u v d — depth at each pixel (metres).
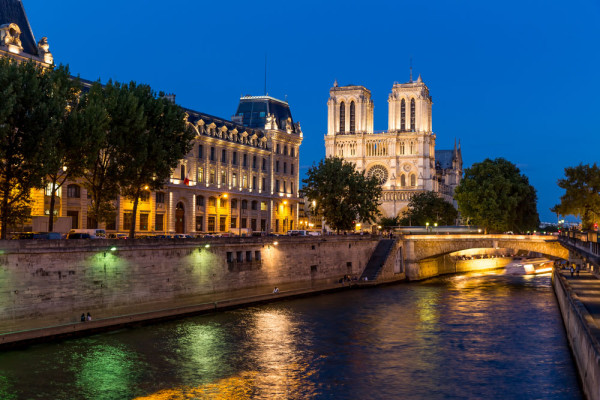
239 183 141.88
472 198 147.75
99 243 69.31
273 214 154.62
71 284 66.12
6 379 50.59
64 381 50.75
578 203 132.50
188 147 86.94
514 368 57.78
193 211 125.62
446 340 69.00
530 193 158.62
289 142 162.38
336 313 84.81
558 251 120.50
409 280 132.00
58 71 71.06
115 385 50.50
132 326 71.00
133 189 82.00
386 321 79.38
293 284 105.75
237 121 159.00
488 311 87.38
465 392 50.97
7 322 59.66
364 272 125.44
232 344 65.06
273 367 57.25
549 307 91.19
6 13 93.06
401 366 58.38
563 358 61.19
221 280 88.50
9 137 64.50
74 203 99.62
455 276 144.62
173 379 52.69
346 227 134.75
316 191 132.50
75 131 68.31
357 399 49.16
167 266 78.88
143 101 81.19
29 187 65.50
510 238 125.81
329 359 60.44
